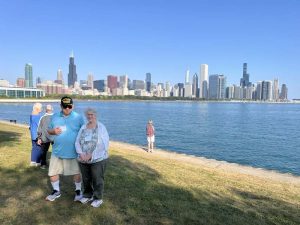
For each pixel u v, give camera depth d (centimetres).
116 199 657
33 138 902
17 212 570
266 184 945
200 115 8769
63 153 604
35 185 726
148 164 1096
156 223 552
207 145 3159
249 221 590
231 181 929
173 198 695
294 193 855
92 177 599
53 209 589
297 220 619
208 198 723
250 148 3006
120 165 1018
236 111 12306
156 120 6544
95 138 575
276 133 4381
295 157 2564
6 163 923
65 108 591
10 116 7119
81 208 598
